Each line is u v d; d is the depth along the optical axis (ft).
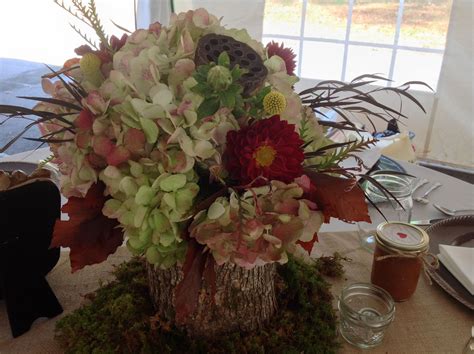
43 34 6.63
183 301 1.61
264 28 6.95
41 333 2.33
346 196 1.67
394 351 2.26
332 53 6.86
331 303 2.44
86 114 1.56
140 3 6.33
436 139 6.70
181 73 1.60
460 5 5.93
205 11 1.88
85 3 2.11
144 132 1.52
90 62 1.68
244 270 1.98
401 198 3.17
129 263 2.60
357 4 6.47
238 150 1.53
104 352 2.04
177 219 1.55
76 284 2.66
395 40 6.51
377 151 3.99
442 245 2.84
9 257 2.23
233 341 2.08
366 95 1.97
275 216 1.57
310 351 2.10
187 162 1.53
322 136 1.90
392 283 2.51
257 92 1.66
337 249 3.05
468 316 2.49
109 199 1.66
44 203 2.31
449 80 6.33
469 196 3.63
